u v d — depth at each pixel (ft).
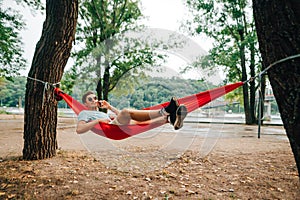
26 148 15.35
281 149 21.26
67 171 12.89
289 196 10.00
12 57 42.14
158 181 11.87
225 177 12.53
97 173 12.84
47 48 15.06
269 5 5.56
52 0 15.12
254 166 14.83
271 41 5.60
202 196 10.00
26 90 15.39
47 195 9.81
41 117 15.38
